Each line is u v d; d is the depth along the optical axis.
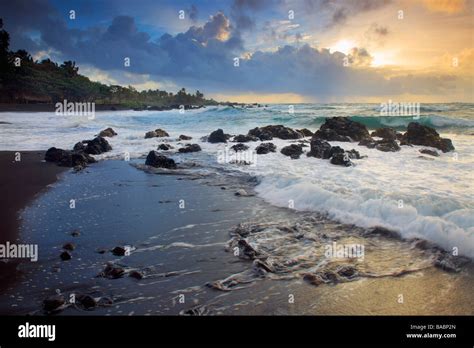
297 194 12.34
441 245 8.27
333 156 17.53
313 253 8.32
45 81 105.69
